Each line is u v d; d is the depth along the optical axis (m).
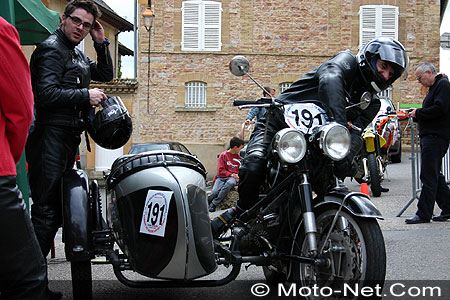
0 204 2.60
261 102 3.85
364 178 10.31
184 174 3.66
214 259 3.66
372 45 4.02
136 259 3.60
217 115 20.80
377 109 4.37
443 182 7.23
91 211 3.81
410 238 6.15
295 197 3.69
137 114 20.70
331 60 4.00
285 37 21.11
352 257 3.44
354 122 4.25
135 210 3.64
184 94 20.83
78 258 3.62
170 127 20.77
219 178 10.27
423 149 7.05
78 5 4.17
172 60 20.83
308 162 3.66
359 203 3.37
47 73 4.00
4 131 2.73
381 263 3.26
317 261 3.49
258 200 4.07
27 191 5.07
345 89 4.07
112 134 4.22
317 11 21.22
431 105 6.96
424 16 21.81
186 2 20.88
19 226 2.65
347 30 21.36
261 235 3.89
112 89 20.58
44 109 4.09
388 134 11.34
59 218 4.12
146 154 3.83
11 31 2.70
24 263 2.67
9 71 2.66
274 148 3.56
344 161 3.65
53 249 6.00
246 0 21.02
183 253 3.47
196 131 20.75
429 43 21.88
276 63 21.08
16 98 2.70
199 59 20.92
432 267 4.91
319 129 3.53
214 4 20.95
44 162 4.03
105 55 4.66
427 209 7.07
